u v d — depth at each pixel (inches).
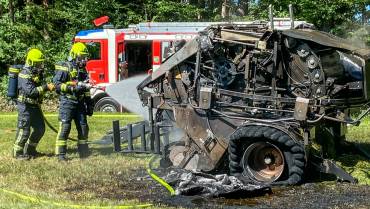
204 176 324.8
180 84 356.2
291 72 332.2
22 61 915.4
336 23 832.9
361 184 324.8
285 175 322.7
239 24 349.7
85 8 980.6
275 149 321.4
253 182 321.4
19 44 914.7
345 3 800.9
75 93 391.9
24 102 394.0
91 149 433.4
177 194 300.4
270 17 328.8
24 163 380.2
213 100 339.3
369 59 334.3
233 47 339.0
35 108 398.9
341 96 339.3
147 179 336.2
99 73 780.0
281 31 327.3
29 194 299.7
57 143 391.9
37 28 962.1
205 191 302.5
